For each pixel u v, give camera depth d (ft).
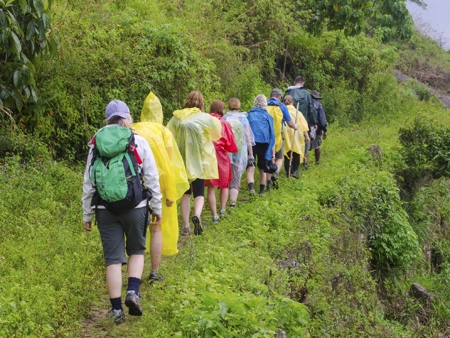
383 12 92.58
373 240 38.65
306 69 73.67
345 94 74.02
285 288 21.67
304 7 67.51
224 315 16.62
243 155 32.04
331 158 50.24
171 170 20.36
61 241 22.00
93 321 18.40
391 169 47.21
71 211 25.96
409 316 38.09
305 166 46.78
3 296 16.42
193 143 25.80
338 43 77.56
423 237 47.75
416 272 44.93
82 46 34.76
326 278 26.40
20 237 21.79
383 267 39.68
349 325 25.93
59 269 19.74
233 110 33.06
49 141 32.86
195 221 25.58
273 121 35.76
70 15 34.78
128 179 16.71
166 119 39.73
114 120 17.90
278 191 35.83
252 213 29.27
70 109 33.09
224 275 19.76
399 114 79.87
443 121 53.16
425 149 48.06
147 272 22.17
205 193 36.09
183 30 43.68
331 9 66.03
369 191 39.29
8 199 24.73
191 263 22.02
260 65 62.23
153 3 46.37
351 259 32.78
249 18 62.28
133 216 17.07
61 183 28.55
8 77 28.73
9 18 27.55
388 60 86.28
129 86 37.09
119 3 43.73
